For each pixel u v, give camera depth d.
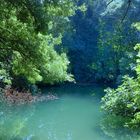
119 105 16.23
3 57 12.49
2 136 15.38
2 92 24.09
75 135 16.48
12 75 24.31
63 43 45.41
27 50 11.63
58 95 29.91
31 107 22.89
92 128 17.72
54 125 18.50
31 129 17.27
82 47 47.03
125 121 15.80
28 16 10.11
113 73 36.75
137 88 5.73
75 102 26.83
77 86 39.72
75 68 47.03
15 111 21.12
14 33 11.39
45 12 10.15
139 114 6.23
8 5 10.01
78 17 44.25
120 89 15.53
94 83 44.19
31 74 12.25
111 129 17.03
